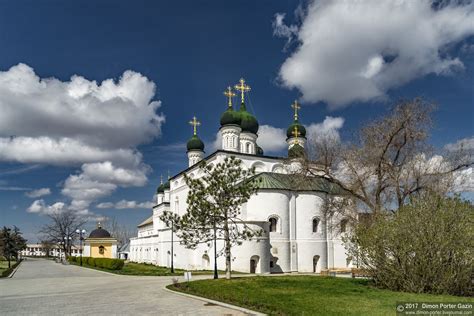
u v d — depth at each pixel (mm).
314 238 47594
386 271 20156
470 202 20047
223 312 16188
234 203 27547
